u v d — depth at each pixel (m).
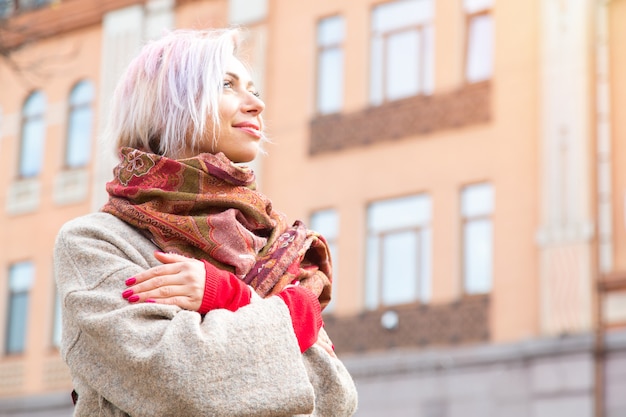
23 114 20.11
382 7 17.09
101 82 19.25
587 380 14.76
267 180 17.48
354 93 17.08
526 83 15.76
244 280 2.19
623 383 14.64
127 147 2.27
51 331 19.28
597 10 15.42
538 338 15.07
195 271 2.06
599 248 14.99
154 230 2.18
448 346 15.66
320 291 2.32
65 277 2.12
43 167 19.73
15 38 13.15
